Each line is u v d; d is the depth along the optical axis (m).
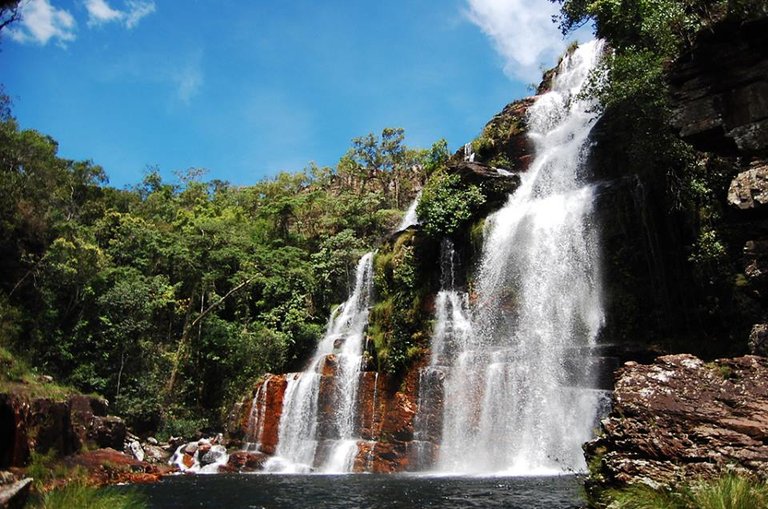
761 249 9.69
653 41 14.11
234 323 30.62
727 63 10.72
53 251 25.50
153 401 24.77
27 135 31.44
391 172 45.47
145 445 22.72
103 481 16.41
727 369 8.08
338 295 32.72
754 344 9.24
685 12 11.84
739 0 10.20
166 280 31.39
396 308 23.00
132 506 9.76
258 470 20.69
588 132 25.33
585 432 15.74
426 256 24.03
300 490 14.18
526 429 17.09
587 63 29.50
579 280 19.36
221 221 37.38
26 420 15.72
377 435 20.30
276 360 28.08
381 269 25.14
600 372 16.53
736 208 9.84
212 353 27.97
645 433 7.77
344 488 14.26
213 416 26.80
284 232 39.00
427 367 20.52
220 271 32.72
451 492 12.53
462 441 18.34
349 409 21.53
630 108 15.38
